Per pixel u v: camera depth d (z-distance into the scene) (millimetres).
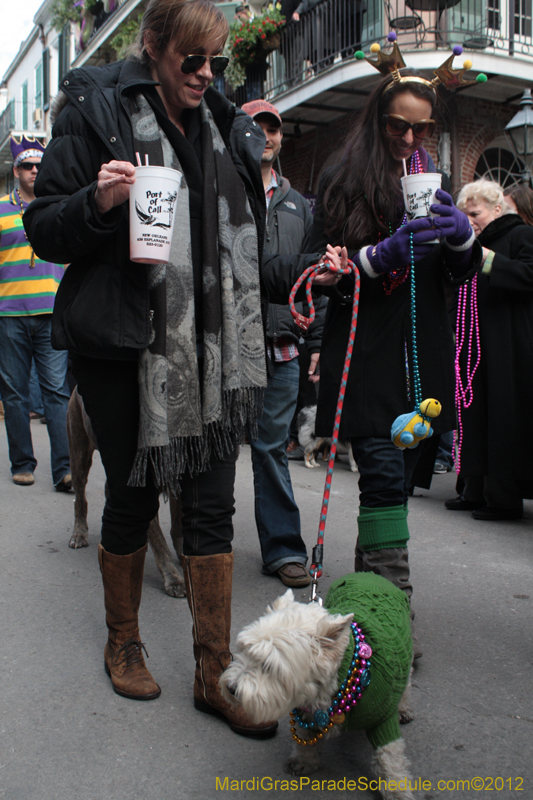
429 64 9078
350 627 1686
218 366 2127
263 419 3336
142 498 2230
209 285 2127
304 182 11992
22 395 5238
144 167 1812
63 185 2023
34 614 2926
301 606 1621
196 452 2143
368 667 1643
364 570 2346
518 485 4328
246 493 5137
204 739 2051
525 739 2031
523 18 10305
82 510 3824
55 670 2451
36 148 5094
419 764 1913
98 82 2061
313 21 10508
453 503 4676
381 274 2240
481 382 4137
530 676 2398
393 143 2330
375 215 2320
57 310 2070
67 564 3549
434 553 3723
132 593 2316
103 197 1842
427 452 3883
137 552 2287
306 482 5578
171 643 2650
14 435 5266
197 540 2168
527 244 3971
